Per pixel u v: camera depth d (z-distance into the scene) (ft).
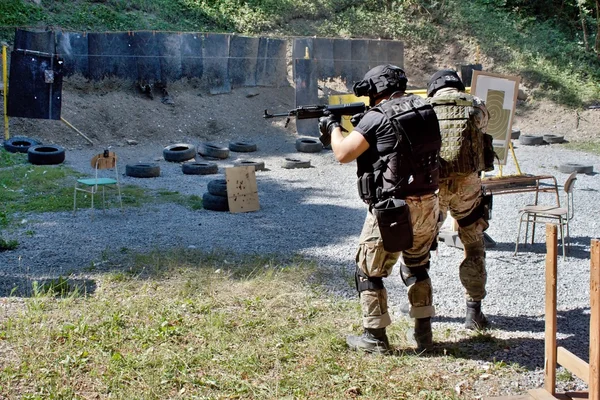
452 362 14.60
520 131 61.98
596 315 10.32
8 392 12.83
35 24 58.49
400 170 13.84
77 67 50.01
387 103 14.07
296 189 38.93
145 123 55.52
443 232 26.17
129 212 31.32
